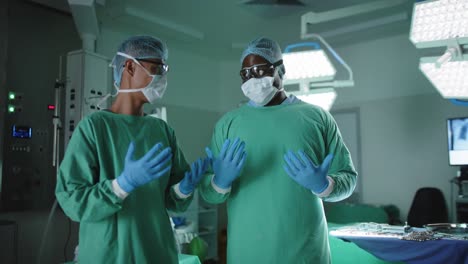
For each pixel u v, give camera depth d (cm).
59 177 121
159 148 115
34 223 331
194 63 555
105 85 351
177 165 150
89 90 334
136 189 128
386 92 474
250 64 161
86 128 126
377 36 472
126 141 132
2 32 313
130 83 136
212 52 547
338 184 150
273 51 163
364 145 486
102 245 120
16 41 336
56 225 345
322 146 162
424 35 176
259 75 160
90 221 117
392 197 461
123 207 124
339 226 285
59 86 311
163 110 302
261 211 154
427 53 444
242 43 507
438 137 435
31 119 340
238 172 143
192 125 542
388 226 251
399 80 465
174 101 521
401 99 462
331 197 150
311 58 258
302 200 154
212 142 175
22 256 319
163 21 430
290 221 151
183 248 336
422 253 201
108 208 114
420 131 447
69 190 117
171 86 519
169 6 394
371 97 485
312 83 283
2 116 309
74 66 337
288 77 270
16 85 333
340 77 509
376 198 473
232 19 429
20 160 329
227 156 142
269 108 166
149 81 134
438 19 168
